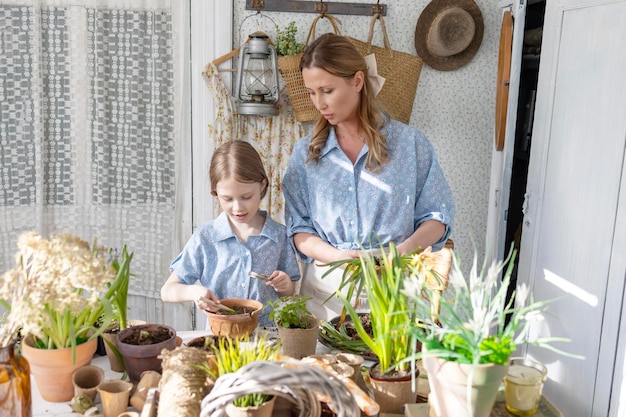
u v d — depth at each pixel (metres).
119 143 3.16
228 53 3.04
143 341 1.38
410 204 2.04
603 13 2.26
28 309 1.08
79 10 3.00
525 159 3.04
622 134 2.15
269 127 3.11
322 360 1.29
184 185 3.19
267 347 1.36
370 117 2.01
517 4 2.74
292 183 2.12
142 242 3.25
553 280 2.53
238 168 1.75
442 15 3.01
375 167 2.00
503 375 1.04
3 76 3.02
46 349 1.25
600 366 2.25
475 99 3.27
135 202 3.21
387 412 1.25
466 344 1.05
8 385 1.09
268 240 1.95
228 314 1.54
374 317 1.27
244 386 0.97
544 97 2.62
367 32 3.11
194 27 3.02
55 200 3.17
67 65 3.05
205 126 3.10
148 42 3.08
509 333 1.07
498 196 2.98
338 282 2.06
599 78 2.28
